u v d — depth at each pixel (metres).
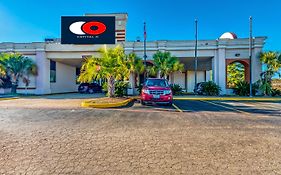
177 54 26.27
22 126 7.36
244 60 25.16
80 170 3.87
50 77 28.52
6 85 25.69
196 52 25.36
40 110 11.29
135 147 5.16
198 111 11.10
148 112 10.68
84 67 15.41
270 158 4.43
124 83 21.19
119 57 15.33
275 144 5.35
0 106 13.16
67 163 4.19
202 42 25.78
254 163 4.18
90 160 4.34
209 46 25.64
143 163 4.19
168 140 5.72
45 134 6.30
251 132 6.55
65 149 5.01
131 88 25.44
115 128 7.10
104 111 10.98
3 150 4.91
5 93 25.20
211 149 5.00
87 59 15.55
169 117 9.22
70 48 26.89
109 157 4.51
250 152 4.79
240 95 23.78
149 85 14.15
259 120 8.55
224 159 4.38
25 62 25.20
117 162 4.24
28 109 11.69
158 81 14.59
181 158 4.45
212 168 3.95
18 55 24.88
